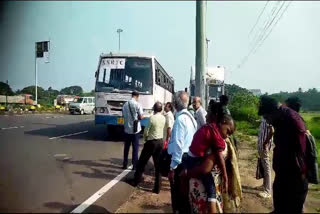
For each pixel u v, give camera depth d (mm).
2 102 40219
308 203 6871
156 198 6785
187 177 5121
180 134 5578
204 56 10625
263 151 7043
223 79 30078
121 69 14961
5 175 8133
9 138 15023
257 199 6844
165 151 6473
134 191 7250
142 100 14664
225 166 5320
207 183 5113
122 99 14641
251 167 9961
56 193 6797
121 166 9727
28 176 8117
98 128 20812
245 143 15648
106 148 12836
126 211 5945
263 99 5578
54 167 9219
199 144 5051
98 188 7340
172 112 7828
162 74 17766
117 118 14656
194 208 5168
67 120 28094
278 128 5488
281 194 5508
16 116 32344
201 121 7074
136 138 9242
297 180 5383
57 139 15031
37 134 16828
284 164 5422
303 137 5293
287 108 5512
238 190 5387
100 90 14844
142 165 7695
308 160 5406
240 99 31688
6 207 5766
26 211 5637
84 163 9891
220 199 5332
